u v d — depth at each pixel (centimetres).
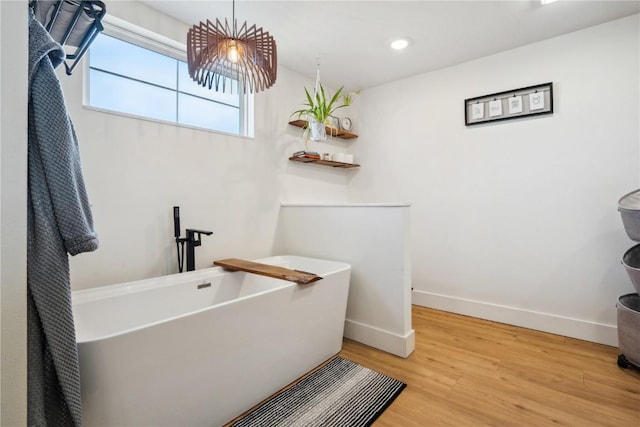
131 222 188
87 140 170
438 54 263
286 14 206
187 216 216
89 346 99
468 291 278
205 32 157
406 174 316
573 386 166
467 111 276
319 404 152
